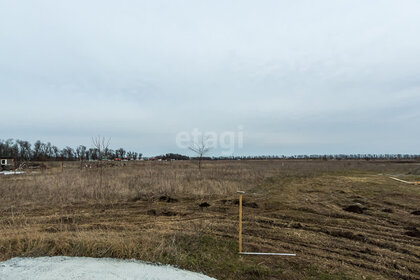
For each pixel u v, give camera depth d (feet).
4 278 8.71
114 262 10.18
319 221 17.39
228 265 10.16
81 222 17.34
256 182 38.73
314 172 57.93
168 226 15.74
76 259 10.39
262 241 13.28
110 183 32.58
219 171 53.31
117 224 16.48
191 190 29.76
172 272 9.43
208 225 16.03
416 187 32.99
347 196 27.17
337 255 11.50
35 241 11.71
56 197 25.21
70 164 87.40
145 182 34.86
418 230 15.23
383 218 18.31
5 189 28.30
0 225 16.33
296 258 10.98
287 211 20.24
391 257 11.32
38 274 9.04
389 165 89.66
